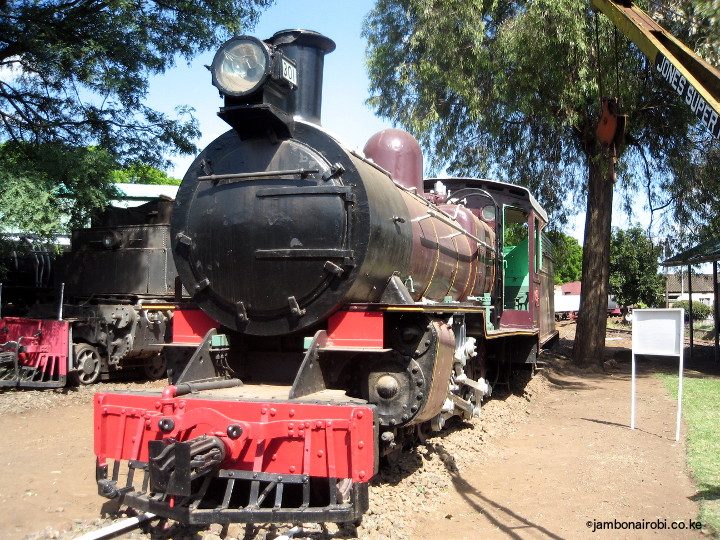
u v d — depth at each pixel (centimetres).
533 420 927
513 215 1139
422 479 569
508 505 530
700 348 2214
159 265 1153
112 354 1128
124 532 435
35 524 461
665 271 2247
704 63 541
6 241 1224
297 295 497
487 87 1628
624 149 1606
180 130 1407
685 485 592
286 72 519
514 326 1069
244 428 416
